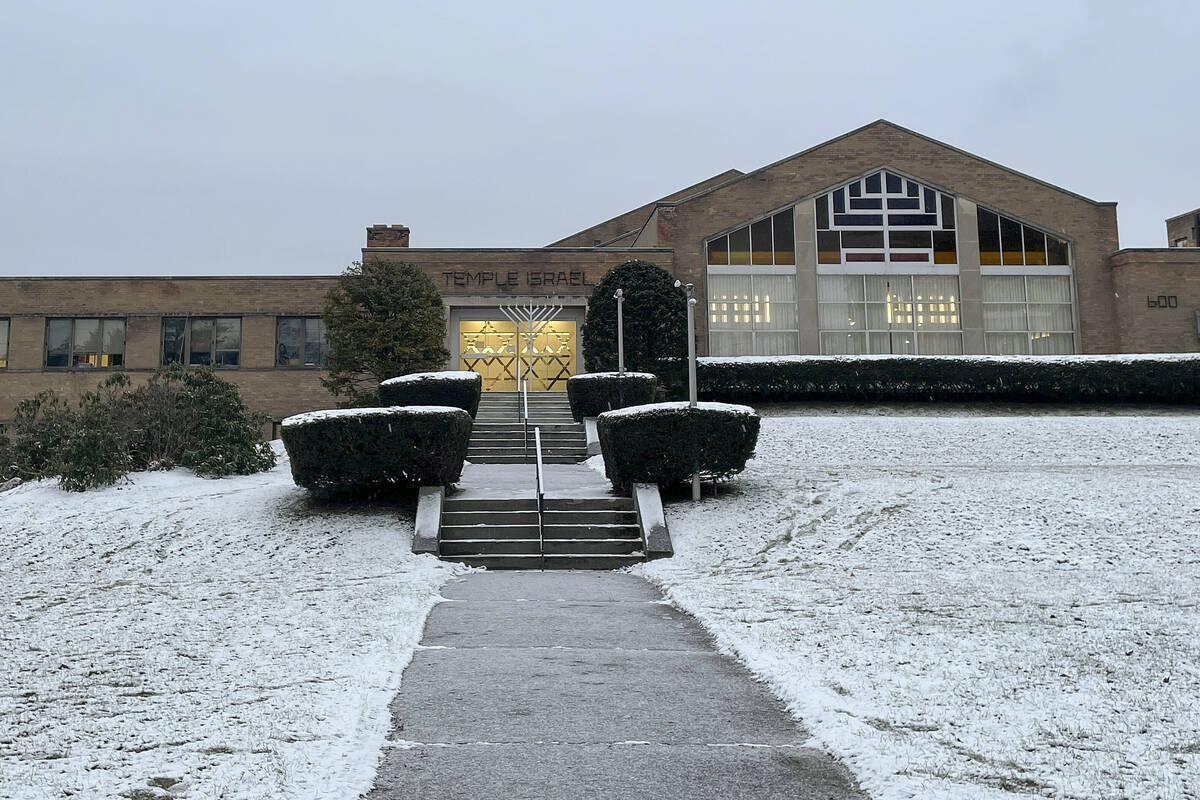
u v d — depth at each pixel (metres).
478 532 13.89
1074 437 20.62
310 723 5.38
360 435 14.80
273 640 7.84
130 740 5.17
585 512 14.51
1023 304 32.25
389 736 5.29
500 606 9.75
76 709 5.82
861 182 32.34
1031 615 8.43
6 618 9.20
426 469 14.91
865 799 4.41
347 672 6.61
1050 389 26.44
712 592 10.23
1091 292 32.34
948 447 19.98
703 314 31.45
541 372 31.70
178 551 13.09
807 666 6.73
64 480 16.47
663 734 5.36
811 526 13.73
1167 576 10.27
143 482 17.08
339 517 14.52
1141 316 31.61
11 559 12.83
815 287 31.78
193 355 30.08
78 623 8.84
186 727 5.36
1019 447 19.94
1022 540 12.46
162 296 30.17
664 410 15.19
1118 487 14.77
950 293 32.19
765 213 32.06
